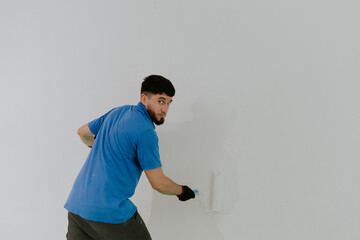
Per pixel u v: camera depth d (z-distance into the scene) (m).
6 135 1.48
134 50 1.25
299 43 1.13
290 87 1.14
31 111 1.42
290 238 1.19
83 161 1.35
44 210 1.44
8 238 1.51
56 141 1.39
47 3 1.35
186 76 1.21
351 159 1.12
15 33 1.42
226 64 1.17
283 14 1.13
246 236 1.22
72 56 1.33
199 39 1.19
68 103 1.35
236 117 1.18
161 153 1.26
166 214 1.27
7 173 1.49
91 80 1.31
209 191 1.22
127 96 1.27
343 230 1.16
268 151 1.17
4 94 1.46
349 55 1.10
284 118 1.15
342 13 1.10
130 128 0.87
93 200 0.88
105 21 1.28
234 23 1.16
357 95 1.10
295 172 1.16
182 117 1.22
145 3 1.22
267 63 1.15
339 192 1.15
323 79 1.12
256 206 1.20
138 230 0.98
